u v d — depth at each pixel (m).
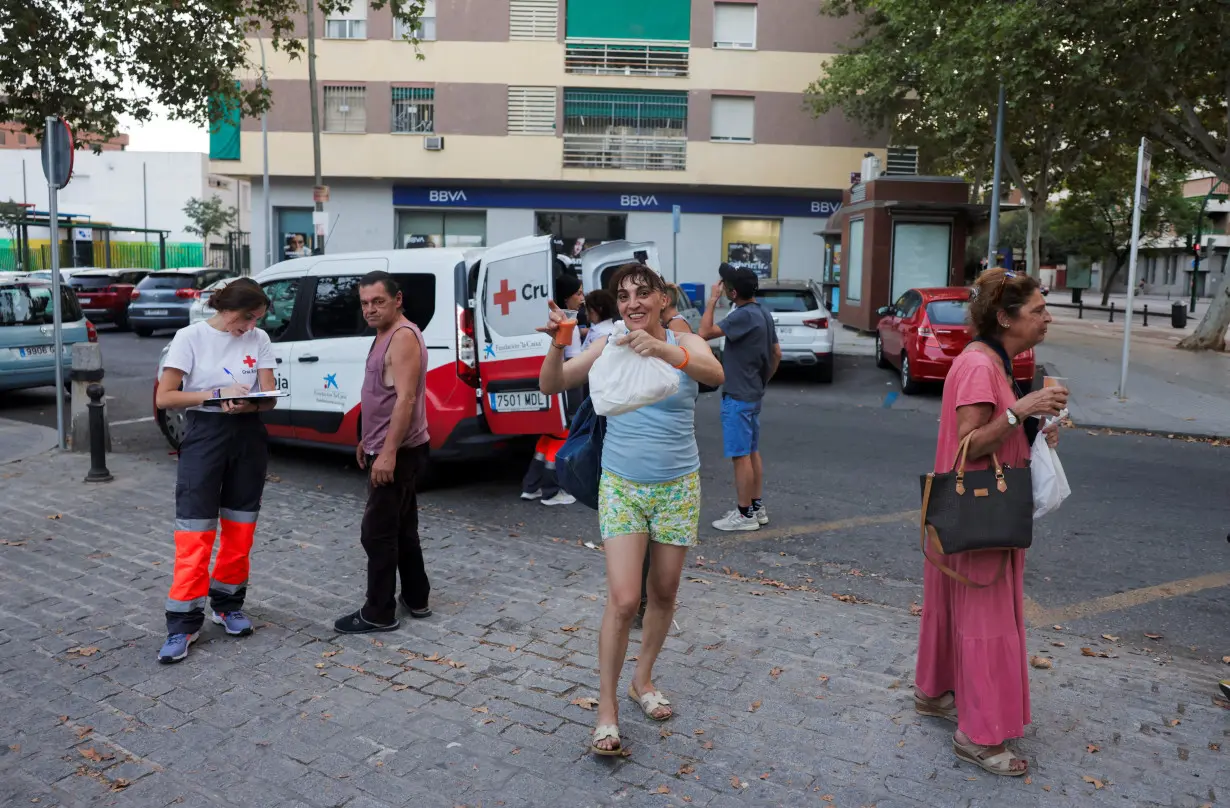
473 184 30.50
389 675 4.27
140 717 3.86
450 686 4.16
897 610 5.28
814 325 14.87
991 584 3.42
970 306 3.51
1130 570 6.14
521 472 8.73
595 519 7.22
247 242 57.44
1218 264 62.06
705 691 4.10
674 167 29.91
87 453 9.06
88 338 12.69
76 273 24.06
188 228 61.62
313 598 5.25
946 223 21.44
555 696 4.07
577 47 29.42
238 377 4.60
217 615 4.71
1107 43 16.06
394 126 29.81
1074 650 4.71
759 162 29.98
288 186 30.52
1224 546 6.67
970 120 21.09
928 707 3.88
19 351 11.97
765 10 29.58
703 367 3.54
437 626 4.85
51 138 8.90
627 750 3.59
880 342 16.62
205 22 12.64
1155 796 3.30
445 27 29.39
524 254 7.34
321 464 8.98
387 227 30.75
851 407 13.09
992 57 17.27
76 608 5.05
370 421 4.75
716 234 30.84
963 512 3.31
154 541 6.26
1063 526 7.17
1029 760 3.54
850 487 8.38
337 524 6.74
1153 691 4.17
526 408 7.40
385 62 29.45
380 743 3.66
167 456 9.06
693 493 3.65
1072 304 45.62
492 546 6.29
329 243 30.77
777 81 29.78
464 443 7.61
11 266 48.03
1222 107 21.11
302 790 3.33
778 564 6.20
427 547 6.24
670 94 29.73
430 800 3.28
